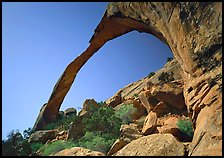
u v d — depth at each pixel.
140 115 17.19
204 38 7.98
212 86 7.64
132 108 18.16
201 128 7.12
